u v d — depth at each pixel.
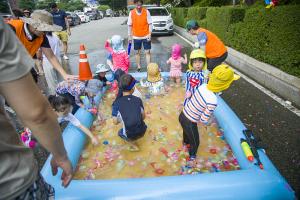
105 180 2.42
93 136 3.46
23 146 1.16
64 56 9.20
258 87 5.71
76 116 3.82
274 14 6.12
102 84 4.69
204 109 2.86
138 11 6.79
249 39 7.61
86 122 3.79
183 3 21.02
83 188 2.33
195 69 3.94
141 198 2.24
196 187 2.29
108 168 3.01
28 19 3.44
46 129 1.09
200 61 3.88
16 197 1.08
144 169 2.98
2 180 1.04
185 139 3.28
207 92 2.81
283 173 2.91
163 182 2.34
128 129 3.18
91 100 4.28
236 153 2.96
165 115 4.22
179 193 2.25
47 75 5.40
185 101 4.06
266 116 4.27
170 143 3.47
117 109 3.32
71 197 2.26
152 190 2.27
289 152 3.27
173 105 4.60
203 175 2.41
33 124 1.05
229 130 3.32
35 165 1.20
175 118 4.12
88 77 5.14
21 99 0.98
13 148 1.08
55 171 1.64
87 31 19.16
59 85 4.05
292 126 3.90
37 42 3.51
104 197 2.25
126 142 3.48
